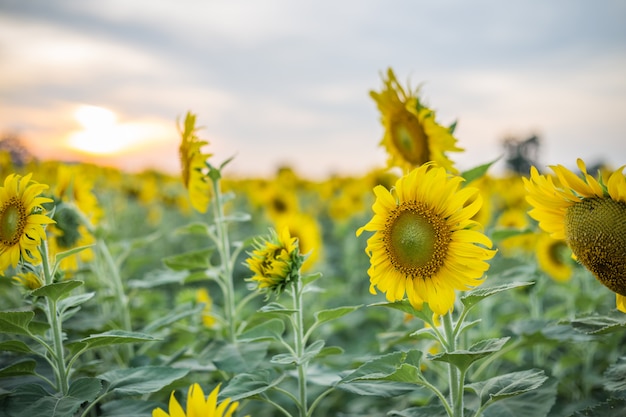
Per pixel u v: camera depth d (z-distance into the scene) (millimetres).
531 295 1925
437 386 1707
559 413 1557
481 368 1467
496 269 1431
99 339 1147
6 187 1157
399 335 1449
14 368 1175
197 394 866
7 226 1143
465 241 1030
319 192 5906
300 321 1249
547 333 1436
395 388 1182
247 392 1180
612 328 1084
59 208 1606
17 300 1832
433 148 1354
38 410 1062
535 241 2203
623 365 1168
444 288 1040
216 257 3861
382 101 1428
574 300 1790
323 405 1904
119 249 2203
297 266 1194
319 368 1411
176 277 1720
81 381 1144
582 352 1758
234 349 1389
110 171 4918
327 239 4828
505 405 1210
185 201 4785
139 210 5230
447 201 1043
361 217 4625
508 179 4727
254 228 4652
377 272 1077
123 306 1770
